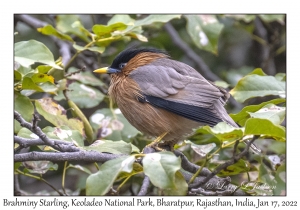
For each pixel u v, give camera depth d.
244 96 9.79
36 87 9.14
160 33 15.69
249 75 9.93
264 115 8.34
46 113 9.55
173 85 10.54
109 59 14.51
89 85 12.35
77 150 8.71
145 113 10.59
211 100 10.41
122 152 8.48
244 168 9.36
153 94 10.53
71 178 14.74
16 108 9.27
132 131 11.01
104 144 8.68
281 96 10.29
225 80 15.54
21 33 15.02
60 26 12.12
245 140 8.30
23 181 14.42
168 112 10.50
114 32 10.90
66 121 9.65
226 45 16.95
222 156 10.67
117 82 11.11
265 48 16.75
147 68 10.91
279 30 16.72
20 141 8.49
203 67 15.42
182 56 16.25
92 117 11.16
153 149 10.31
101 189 7.08
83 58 14.36
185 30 16.56
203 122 10.21
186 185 7.51
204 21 12.45
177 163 7.10
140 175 11.41
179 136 10.73
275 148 11.75
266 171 9.13
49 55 9.16
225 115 10.23
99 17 15.61
